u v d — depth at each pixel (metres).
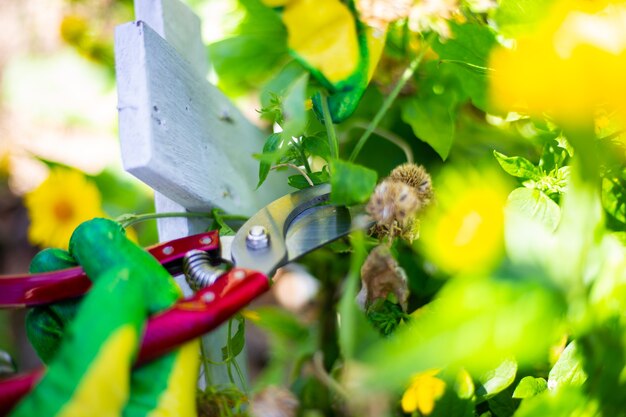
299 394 0.63
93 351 0.47
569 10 0.55
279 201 0.73
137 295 0.52
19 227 1.83
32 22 1.96
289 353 0.67
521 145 0.96
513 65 0.61
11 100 1.91
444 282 0.86
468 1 0.82
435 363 0.47
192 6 1.20
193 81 0.86
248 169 0.96
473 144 1.01
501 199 0.68
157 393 0.51
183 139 0.77
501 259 0.54
